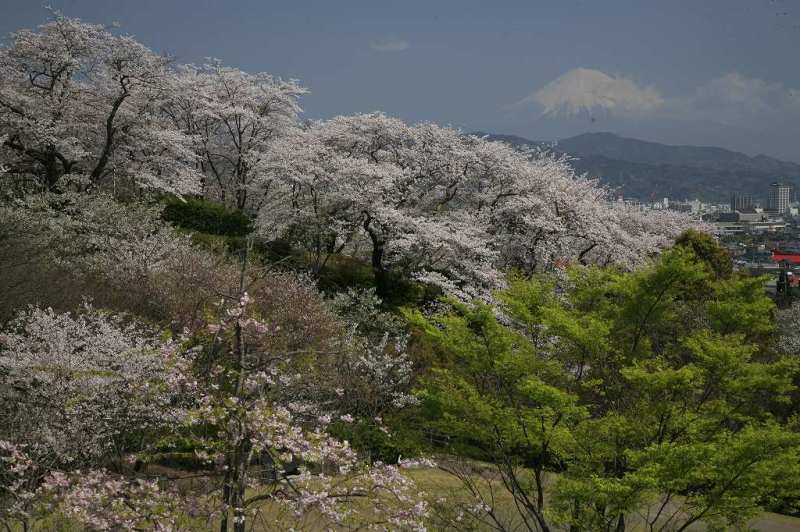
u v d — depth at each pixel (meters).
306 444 8.19
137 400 10.59
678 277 12.64
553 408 10.96
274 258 27.27
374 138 31.83
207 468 11.73
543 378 12.41
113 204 23.42
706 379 11.98
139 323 15.53
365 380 16.12
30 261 16.72
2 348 12.92
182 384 10.44
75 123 28.28
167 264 19.28
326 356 16.14
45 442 9.98
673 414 11.42
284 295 18.44
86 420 10.54
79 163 30.11
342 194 26.22
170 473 11.30
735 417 11.84
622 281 13.02
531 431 11.38
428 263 27.80
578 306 13.72
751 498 10.54
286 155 27.34
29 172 28.91
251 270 17.94
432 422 13.23
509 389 12.12
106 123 29.28
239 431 7.98
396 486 8.38
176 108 36.84
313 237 27.61
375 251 27.72
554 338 13.13
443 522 11.21
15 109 27.20
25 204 22.50
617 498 10.12
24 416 10.19
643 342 13.41
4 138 24.70
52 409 10.56
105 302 16.80
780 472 10.34
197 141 35.56
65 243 20.59
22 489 8.59
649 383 11.34
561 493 10.81
